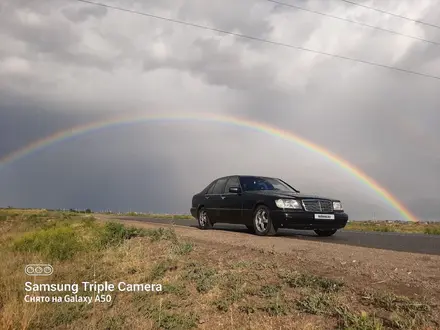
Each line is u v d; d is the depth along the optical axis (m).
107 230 11.83
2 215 26.70
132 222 17.22
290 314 5.13
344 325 4.64
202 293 6.34
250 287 6.12
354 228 21.08
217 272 7.09
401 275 6.18
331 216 11.80
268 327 4.87
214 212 13.82
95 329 5.71
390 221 33.88
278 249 8.76
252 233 13.06
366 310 4.93
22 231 17.11
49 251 10.38
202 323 5.41
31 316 6.05
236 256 8.23
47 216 25.38
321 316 4.97
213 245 9.68
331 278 6.16
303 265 7.12
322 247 8.98
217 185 14.24
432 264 6.97
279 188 13.13
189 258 8.48
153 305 6.11
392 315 4.67
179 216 30.25
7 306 6.32
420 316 4.58
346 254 8.03
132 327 5.60
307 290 5.71
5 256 10.09
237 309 5.55
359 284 5.81
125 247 10.07
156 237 10.80
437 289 5.46
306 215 11.40
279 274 6.53
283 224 11.30
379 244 10.88
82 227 14.12
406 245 10.70
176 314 5.72
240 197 12.72
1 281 7.86
